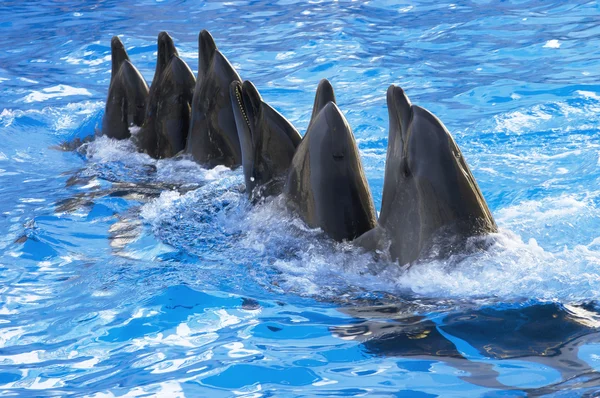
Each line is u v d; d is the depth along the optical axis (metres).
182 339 5.97
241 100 8.30
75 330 6.25
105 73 17.09
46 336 6.19
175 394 5.12
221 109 9.73
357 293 6.48
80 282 7.20
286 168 7.88
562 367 5.08
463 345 5.48
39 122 13.68
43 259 7.80
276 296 6.61
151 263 7.49
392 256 6.59
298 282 6.79
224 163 9.81
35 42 19.86
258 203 8.03
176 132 10.48
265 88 14.88
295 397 4.99
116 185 9.87
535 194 8.91
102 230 8.50
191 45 18.38
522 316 5.79
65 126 13.44
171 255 7.62
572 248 7.08
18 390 5.31
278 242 7.38
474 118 12.30
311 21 20.02
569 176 9.41
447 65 15.49
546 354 5.27
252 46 18.02
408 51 16.72
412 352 5.46
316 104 7.39
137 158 10.73
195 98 10.01
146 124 10.81
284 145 7.90
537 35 16.95
